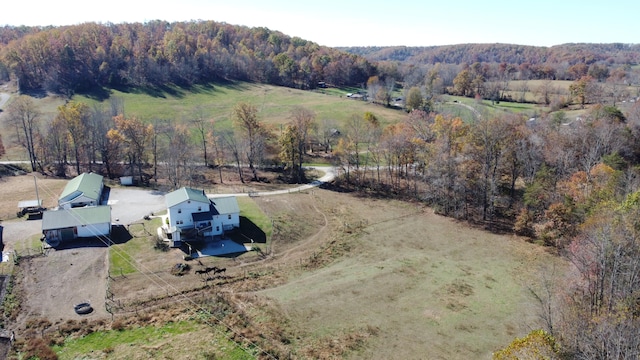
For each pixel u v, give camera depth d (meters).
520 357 32.06
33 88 149.25
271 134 110.75
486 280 58.81
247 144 103.62
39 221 67.00
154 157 100.69
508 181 89.56
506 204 84.69
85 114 102.81
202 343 42.47
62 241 61.28
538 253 67.62
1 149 98.44
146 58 177.38
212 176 100.19
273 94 180.00
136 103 148.62
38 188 82.12
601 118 98.62
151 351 40.91
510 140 86.88
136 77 170.00
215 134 113.81
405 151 97.19
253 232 69.50
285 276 58.34
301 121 111.69
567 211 68.12
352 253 67.06
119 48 179.38
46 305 47.53
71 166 99.56
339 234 73.56
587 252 48.16
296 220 76.62
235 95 173.88
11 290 49.12
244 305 50.03
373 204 89.12
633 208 50.09
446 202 84.56
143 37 198.25
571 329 37.06
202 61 195.75
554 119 113.81
